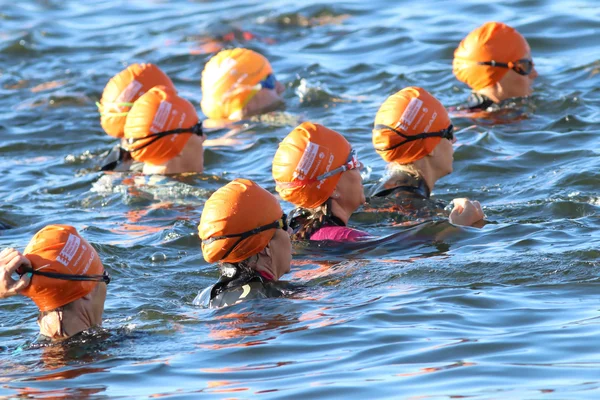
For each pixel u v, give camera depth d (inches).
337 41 1871.3
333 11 2144.4
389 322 598.9
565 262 689.0
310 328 596.4
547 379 502.0
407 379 513.0
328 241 770.2
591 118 1194.6
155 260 802.2
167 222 928.3
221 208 641.6
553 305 611.8
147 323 625.9
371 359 544.4
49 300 581.3
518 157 1064.2
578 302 613.9
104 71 1758.1
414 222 842.8
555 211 863.1
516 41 1253.7
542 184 960.3
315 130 768.3
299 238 780.0
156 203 1004.6
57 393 520.1
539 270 676.7
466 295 637.9
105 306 679.7
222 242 640.4
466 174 1026.7
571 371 510.3
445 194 965.8
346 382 513.3
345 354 554.3
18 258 562.6
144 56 1879.9
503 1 2027.6
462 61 1267.2
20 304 705.6
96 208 1006.4
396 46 1765.5
